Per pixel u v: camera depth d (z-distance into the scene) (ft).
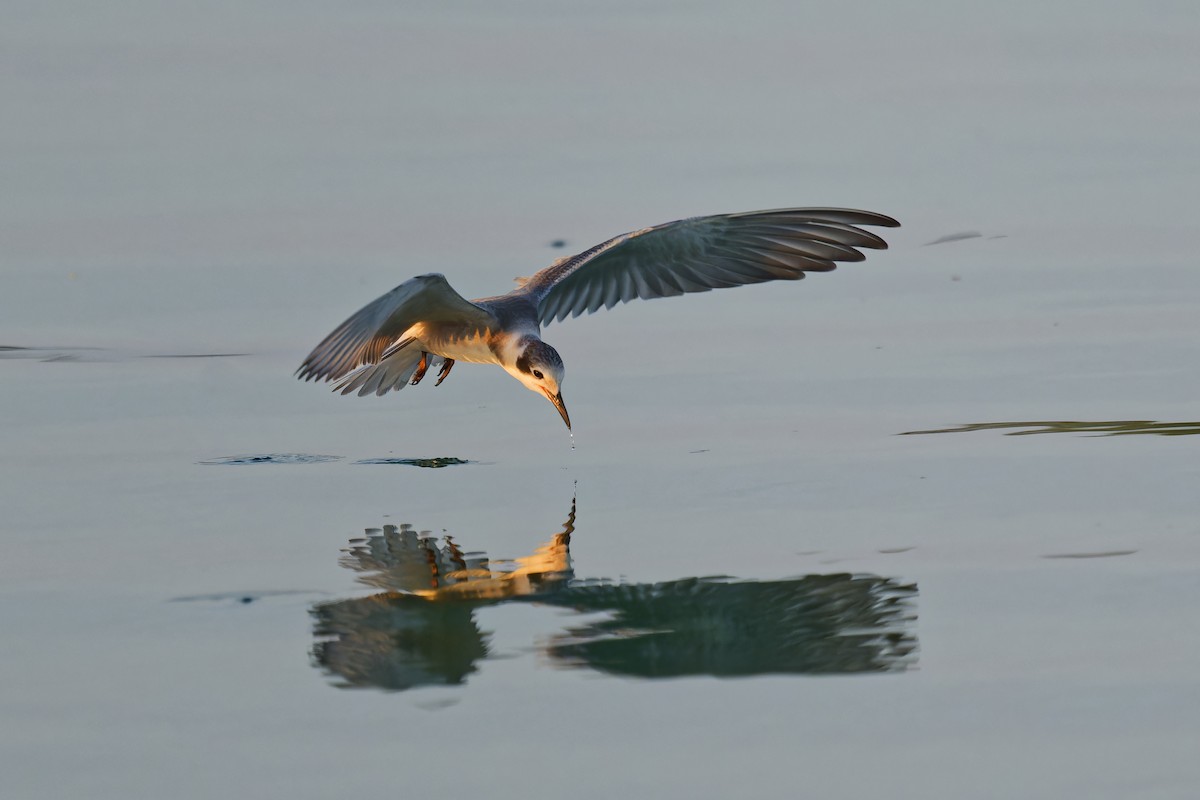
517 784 26.81
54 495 41.65
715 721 29.01
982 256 60.80
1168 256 59.88
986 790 26.35
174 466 44.11
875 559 36.45
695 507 40.32
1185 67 81.00
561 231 61.21
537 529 39.19
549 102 77.20
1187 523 37.83
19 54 84.28
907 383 49.44
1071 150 70.33
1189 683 29.91
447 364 47.21
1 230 63.26
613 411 48.32
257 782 27.02
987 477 41.60
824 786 26.58
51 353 52.80
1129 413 45.88
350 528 39.40
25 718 29.43
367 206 65.00
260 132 74.23
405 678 31.04
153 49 85.35
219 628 33.42
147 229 63.46
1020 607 33.53
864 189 65.41
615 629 33.12
